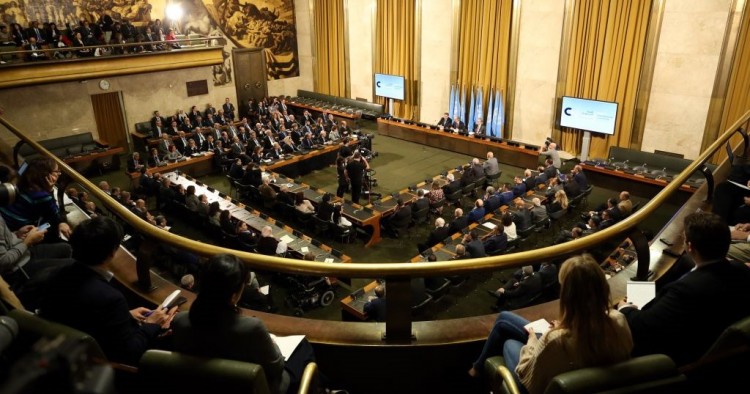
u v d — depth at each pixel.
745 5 12.18
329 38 22.77
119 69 16.22
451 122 18.23
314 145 17.00
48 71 14.79
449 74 18.98
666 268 3.25
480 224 10.94
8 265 2.88
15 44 14.92
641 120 14.63
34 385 0.84
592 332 1.77
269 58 22.95
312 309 9.33
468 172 13.48
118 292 2.27
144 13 18.42
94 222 2.24
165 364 1.73
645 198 13.38
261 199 13.90
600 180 14.16
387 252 11.49
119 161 16.55
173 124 17.94
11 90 15.48
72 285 2.18
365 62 21.89
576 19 15.19
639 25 13.99
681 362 2.15
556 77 16.11
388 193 14.63
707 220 2.09
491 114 18.14
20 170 4.29
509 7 16.58
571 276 1.80
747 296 2.05
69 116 16.77
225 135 17.83
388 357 2.55
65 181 4.23
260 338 1.93
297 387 2.26
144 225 2.97
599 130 15.12
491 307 9.22
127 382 2.17
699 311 2.04
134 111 18.16
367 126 21.36
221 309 1.92
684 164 13.34
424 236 12.17
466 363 2.60
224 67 21.47
